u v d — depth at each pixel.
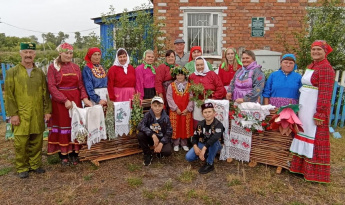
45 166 4.66
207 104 4.39
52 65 4.43
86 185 3.99
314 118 3.90
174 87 5.12
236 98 4.84
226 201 3.56
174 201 3.57
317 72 3.90
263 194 3.71
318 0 9.09
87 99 4.69
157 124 4.73
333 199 3.61
